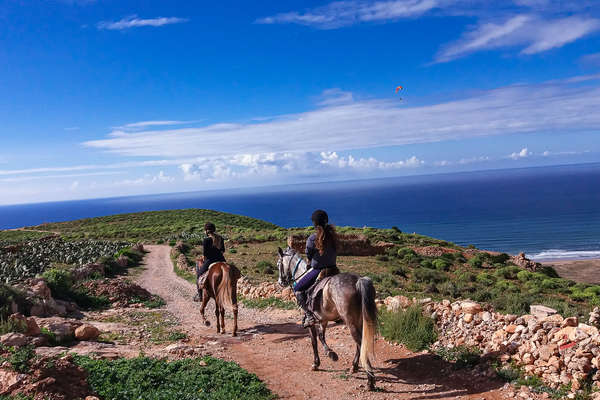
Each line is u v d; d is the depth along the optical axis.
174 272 30.42
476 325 8.07
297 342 9.73
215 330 11.62
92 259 30.92
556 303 17.55
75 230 90.31
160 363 7.24
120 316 13.70
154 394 5.77
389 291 18.84
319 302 6.82
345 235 42.94
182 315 14.58
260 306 15.50
